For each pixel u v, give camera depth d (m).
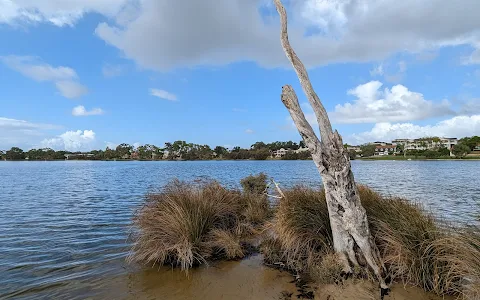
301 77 5.09
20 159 150.25
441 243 4.09
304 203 6.14
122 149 151.50
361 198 5.83
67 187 22.69
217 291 4.50
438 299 3.93
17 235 8.25
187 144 142.12
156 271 5.33
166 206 6.44
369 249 4.57
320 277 4.67
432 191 18.00
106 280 5.00
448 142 133.00
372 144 151.88
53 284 4.89
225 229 6.81
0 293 4.59
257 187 10.29
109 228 9.03
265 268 5.37
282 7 5.27
